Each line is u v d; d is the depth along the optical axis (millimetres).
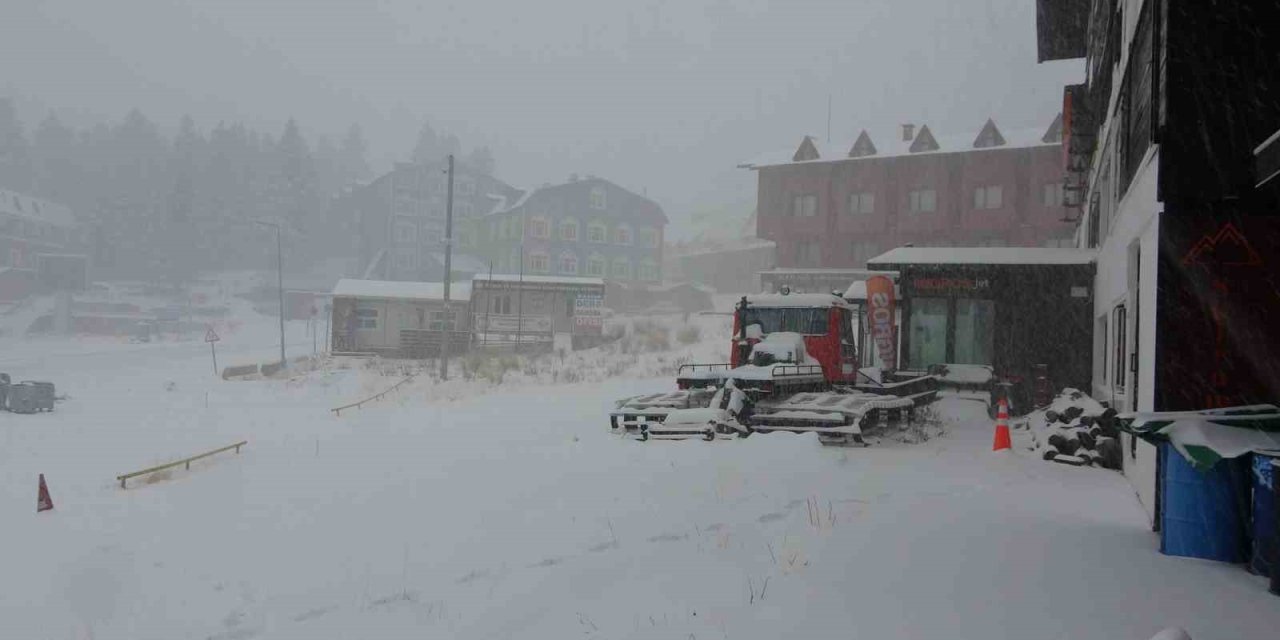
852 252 63031
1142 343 9109
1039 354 20094
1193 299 7898
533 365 35594
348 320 45719
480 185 103938
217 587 7262
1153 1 8469
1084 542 7250
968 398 19094
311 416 24938
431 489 10234
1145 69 9469
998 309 20516
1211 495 6715
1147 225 8812
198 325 83562
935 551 6852
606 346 44156
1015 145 57625
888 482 10227
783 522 8125
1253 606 5570
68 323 79750
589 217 90062
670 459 11297
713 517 8258
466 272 90375
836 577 6148
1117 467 11531
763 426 13828
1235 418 6848
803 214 64625
